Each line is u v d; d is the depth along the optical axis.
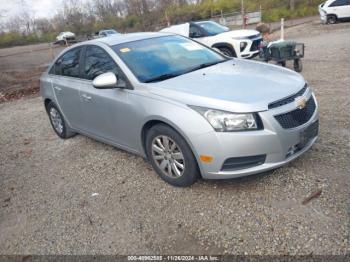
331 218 2.93
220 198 3.42
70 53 5.10
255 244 2.80
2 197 4.23
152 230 3.17
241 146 3.12
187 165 3.47
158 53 4.34
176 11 40.41
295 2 31.72
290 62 9.33
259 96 3.24
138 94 3.76
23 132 6.60
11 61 25.67
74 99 4.85
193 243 2.93
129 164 4.45
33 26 57.03
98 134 4.73
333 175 3.49
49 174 4.62
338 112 5.14
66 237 3.28
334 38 13.46
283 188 3.40
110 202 3.70
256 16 25.64
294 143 3.28
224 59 4.64
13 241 3.36
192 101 3.31
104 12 51.84
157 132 3.63
